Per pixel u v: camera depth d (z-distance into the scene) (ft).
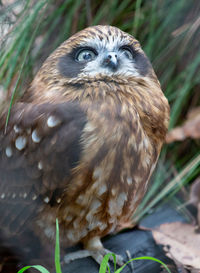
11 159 23.36
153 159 23.52
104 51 23.04
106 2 31.60
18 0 29.30
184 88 30.17
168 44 31.45
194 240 26.11
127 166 21.66
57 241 18.98
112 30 23.71
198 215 27.53
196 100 33.06
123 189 22.13
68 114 21.48
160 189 31.04
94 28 23.72
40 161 22.22
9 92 29.04
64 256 24.82
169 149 32.89
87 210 22.43
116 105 21.61
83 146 21.20
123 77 22.95
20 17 28.25
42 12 27.35
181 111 33.50
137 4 30.14
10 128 23.47
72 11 30.42
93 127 21.16
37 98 23.13
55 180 22.11
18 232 24.00
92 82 22.54
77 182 21.70
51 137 21.74
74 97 21.97
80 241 24.79
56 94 22.56
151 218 28.45
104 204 22.30
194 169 31.42
